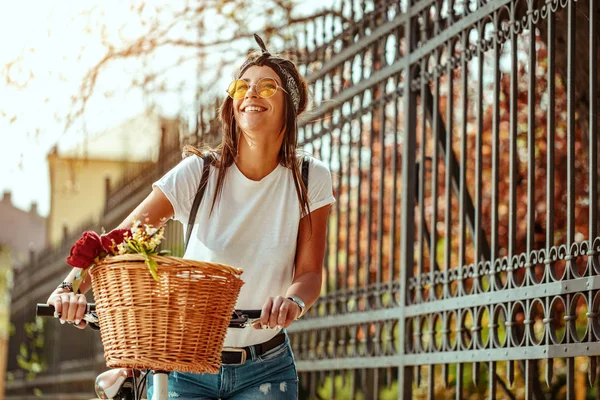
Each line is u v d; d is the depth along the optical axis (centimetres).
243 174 328
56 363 1352
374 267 873
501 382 599
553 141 400
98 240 273
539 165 816
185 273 269
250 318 292
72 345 1279
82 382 1211
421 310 513
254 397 325
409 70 549
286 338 335
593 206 374
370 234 589
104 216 1211
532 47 420
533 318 415
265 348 327
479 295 454
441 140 536
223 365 322
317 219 335
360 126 607
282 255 327
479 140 468
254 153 324
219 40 905
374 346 574
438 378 952
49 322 1421
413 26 551
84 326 297
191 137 888
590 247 373
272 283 327
